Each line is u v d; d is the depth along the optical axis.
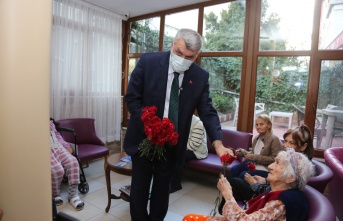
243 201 1.77
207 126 1.52
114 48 4.10
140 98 1.45
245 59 3.26
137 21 4.33
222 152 1.38
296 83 2.99
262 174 1.96
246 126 3.30
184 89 1.43
